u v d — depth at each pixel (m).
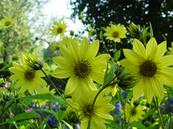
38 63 0.35
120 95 0.39
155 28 3.47
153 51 0.29
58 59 0.29
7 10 3.83
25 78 0.42
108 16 3.58
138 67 0.28
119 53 0.37
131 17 3.57
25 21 3.85
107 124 0.38
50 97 0.27
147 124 0.49
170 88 0.34
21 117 0.32
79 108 0.29
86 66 0.29
